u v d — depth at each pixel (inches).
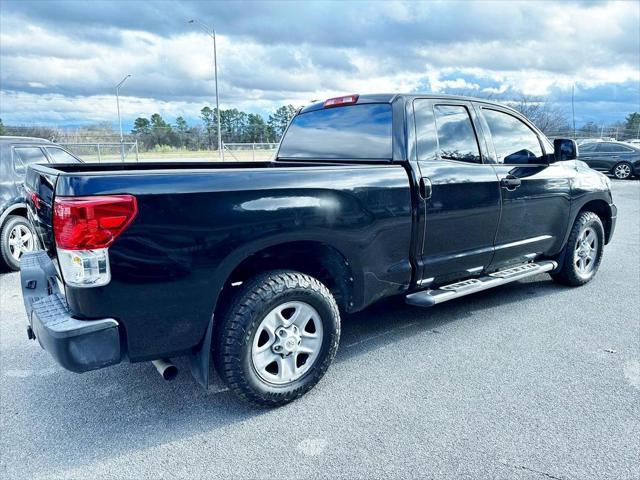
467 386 121.3
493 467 91.4
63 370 135.0
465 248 149.5
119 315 92.1
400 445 98.3
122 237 89.3
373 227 123.6
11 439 103.2
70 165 133.3
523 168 165.5
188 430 105.7
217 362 107.3
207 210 97.1
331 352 119.3
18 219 245.8
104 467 94.0
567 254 191.9
